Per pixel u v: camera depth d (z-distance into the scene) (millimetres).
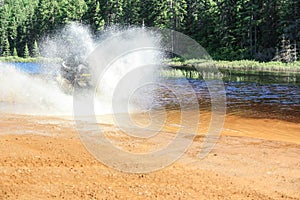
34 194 3971
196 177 4617
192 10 59219
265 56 43656
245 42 51469
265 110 10789
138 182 4402
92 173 4621
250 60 44188
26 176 4426
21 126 6898
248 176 4715
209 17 56875
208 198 4020
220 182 4480
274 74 27141
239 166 5082
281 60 40281
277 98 13930
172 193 4117
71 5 70812
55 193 4020
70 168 4750
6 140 5816
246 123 8570
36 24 74500
